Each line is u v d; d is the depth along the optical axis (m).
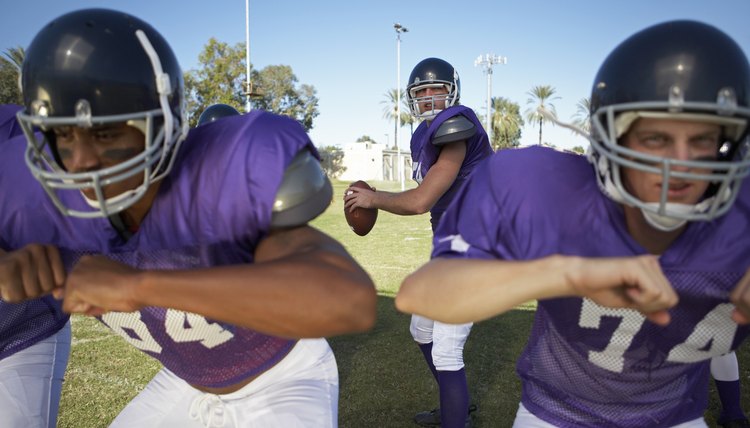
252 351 1.68
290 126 1.47
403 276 6.23
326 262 1.22
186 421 1.83
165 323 1.59
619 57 1.28
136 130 1.36
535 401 1.74
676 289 1.37
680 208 1.22
